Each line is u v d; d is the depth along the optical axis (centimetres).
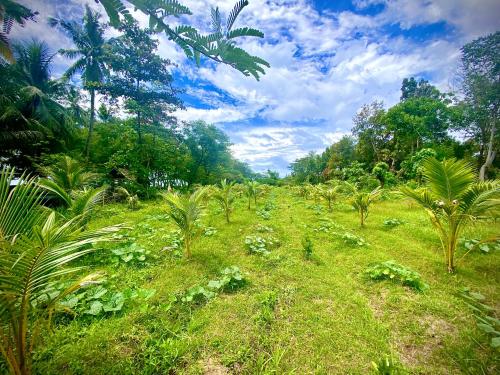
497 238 311
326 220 663
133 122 1270
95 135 1352
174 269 338
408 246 434
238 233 533
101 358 183
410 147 1902
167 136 1416
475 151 1766
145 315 233
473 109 1520
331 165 2727
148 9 77
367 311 246
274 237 504
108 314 236
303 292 284
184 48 88
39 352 182
